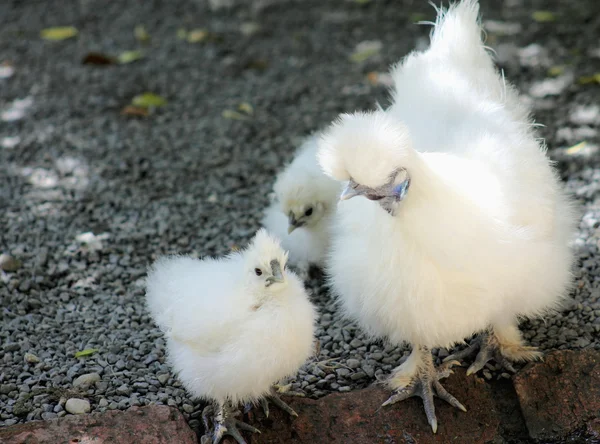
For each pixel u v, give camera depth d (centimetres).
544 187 177
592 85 247
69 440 173
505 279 172
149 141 233
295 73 274
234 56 287
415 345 181
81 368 184
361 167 164
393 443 176
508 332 183
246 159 227
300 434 177
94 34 304
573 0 316
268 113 248
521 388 180
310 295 198
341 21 312
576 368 181
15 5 327
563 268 179
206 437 177
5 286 197
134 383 182
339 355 187
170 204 215
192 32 304
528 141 180
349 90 259
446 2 318
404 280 170
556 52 271
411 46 286
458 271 170
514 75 257
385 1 327
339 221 180
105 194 217
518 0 321
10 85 264
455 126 179
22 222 210
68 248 205
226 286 176
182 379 177
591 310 190
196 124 243
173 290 180
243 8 326
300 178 199
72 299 196
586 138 224
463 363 185
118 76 272
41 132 236
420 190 167
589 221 204
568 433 177
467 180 170
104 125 241
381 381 182
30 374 184
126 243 207
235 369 173
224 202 216
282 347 173
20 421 178
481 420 179
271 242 175
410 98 185
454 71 186
